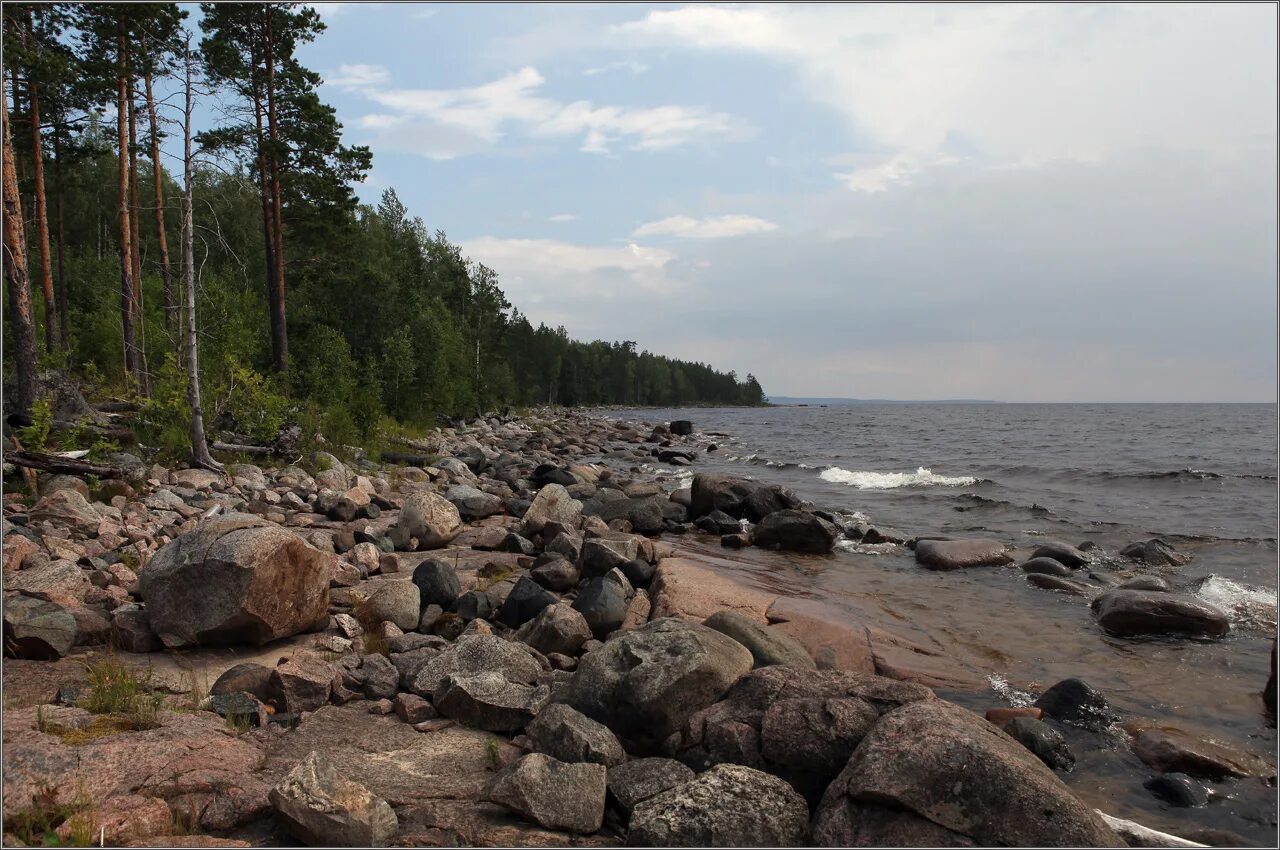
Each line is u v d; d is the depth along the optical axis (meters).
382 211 56.25
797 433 53.78
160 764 4.66
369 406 24.70
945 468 27.30
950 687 7.62
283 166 25.81
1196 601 9.25
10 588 7.10
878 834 4.36
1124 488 21.38
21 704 5.60
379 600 8.27
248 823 4.42
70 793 4.24
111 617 7.39
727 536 14.24
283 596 7.28
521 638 8.03
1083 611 10.12
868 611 9.91
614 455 34.78
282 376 24.06
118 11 20.05
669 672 5.74
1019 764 4.47
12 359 15.33
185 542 7.29
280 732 5.69
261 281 38.72
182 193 14.82
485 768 5.34
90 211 47.47
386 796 4.89
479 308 56.59
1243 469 25.39
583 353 127.06
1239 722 6.85
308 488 15.61
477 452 27.39
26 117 23.42
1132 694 7.45
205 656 6.97
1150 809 5.52
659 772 5.06
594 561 10.81
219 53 16.09
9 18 20.02
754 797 4.66
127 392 17.34
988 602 10.55
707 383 172.12
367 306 37.03
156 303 29.00
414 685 6.47
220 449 17.31
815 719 5.29
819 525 13.77
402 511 12.60
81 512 10.27
